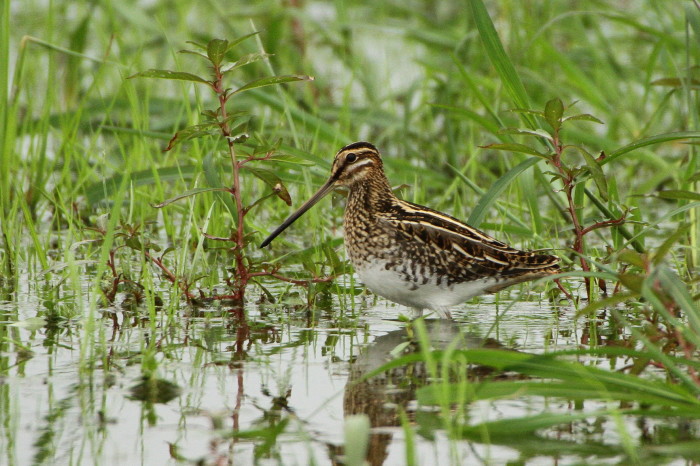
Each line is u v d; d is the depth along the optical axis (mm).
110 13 18141
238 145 14094
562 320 11242
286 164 13633
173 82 20562
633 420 8078
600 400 8422
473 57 19672
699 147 14031
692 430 7820
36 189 15094
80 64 19375
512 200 15977
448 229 11523
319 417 8148
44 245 13773
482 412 8172
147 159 16250
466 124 18312
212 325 11023
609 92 19141
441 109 18547
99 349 9969
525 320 11289
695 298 8469
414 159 18406
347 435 6727
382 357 9812
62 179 15141
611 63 19703
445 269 11414
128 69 16078
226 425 7969
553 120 10789
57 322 10961
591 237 14961
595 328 10812
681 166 15070
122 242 13703
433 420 8055
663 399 7707
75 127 15562
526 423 7547
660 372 9000
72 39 19109
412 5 23203
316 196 12523
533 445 7551
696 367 8188
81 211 15258
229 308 11742
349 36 20453
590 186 15875
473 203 16391
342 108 18016
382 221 11570
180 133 11000
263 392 8750
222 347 10156
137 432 7828
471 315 11672
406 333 10797
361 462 6645
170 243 14555
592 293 11648
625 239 12609
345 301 12195
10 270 12906
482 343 10266
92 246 13609
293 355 9891
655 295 8633
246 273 11945
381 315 11703
